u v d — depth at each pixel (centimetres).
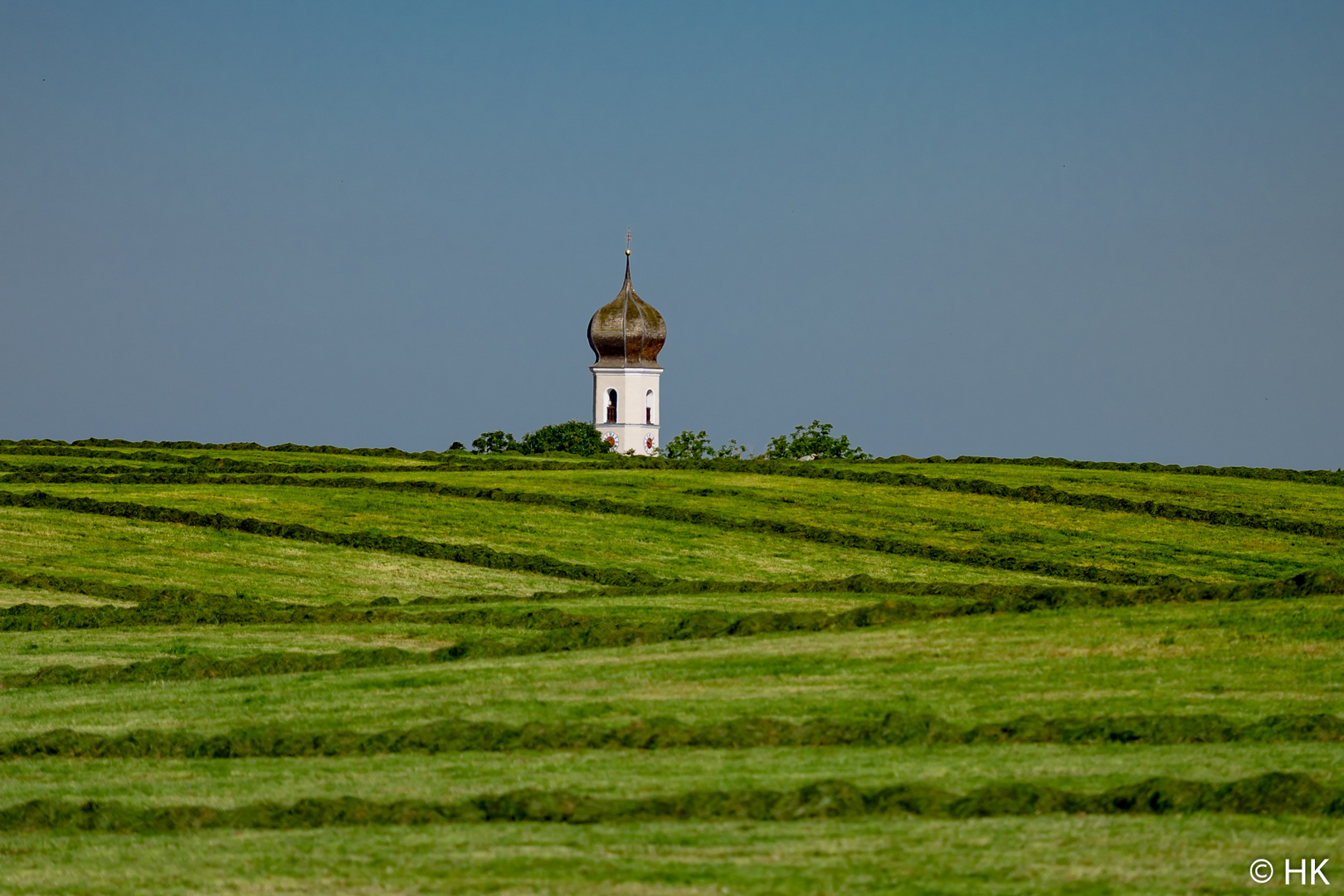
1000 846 3797
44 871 3897
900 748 4878
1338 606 6406
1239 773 4388
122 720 5694
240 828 4291
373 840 4059
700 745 5028
